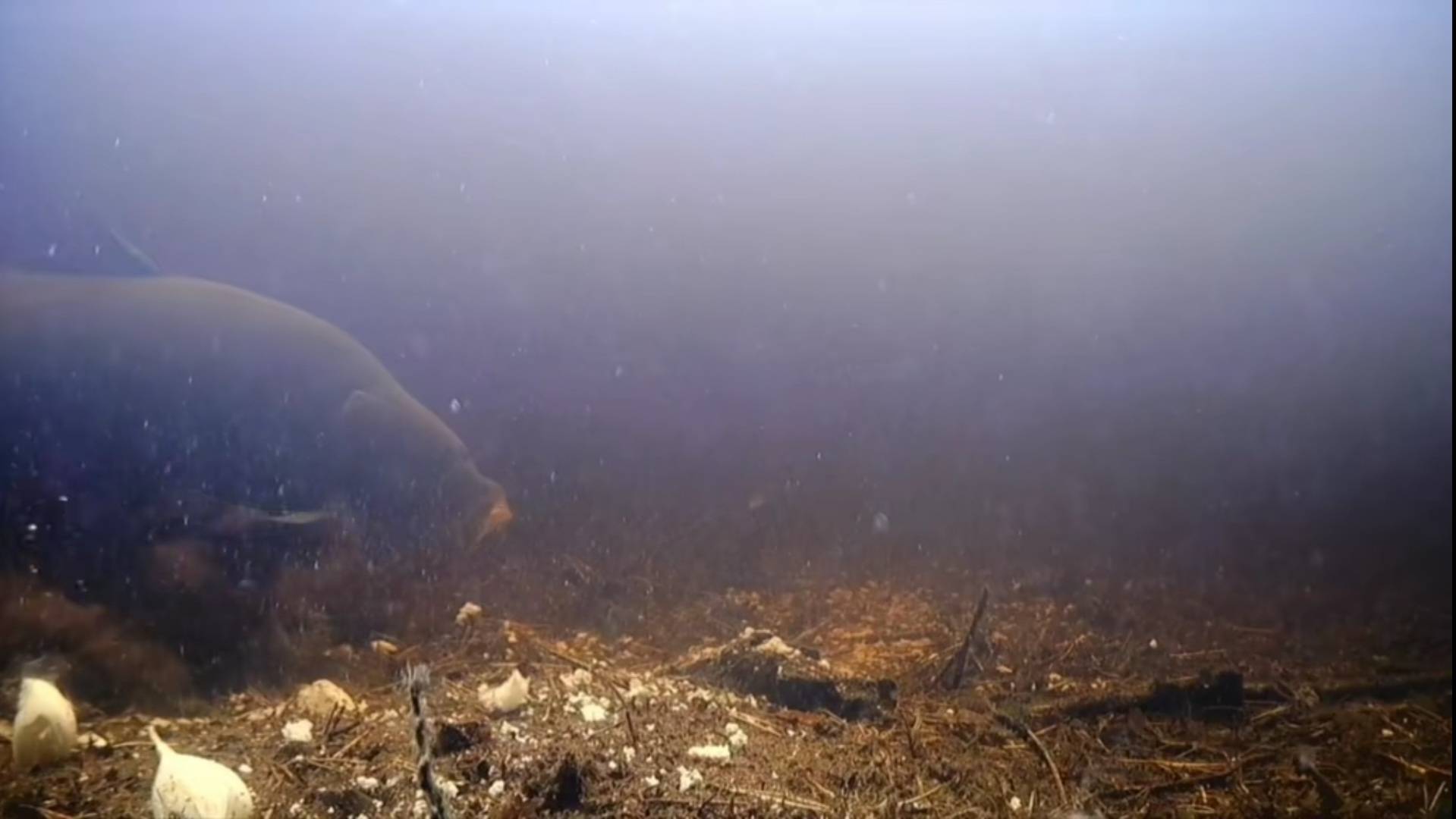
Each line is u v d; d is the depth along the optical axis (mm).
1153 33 36062
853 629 7277
